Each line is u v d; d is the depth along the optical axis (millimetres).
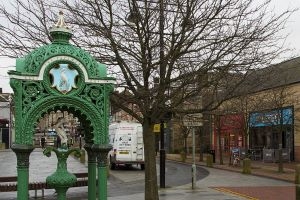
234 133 41062
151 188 9812
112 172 28984
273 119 31625
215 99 11070
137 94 9289
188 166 34125
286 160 33750
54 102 6195
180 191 17453
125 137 30641
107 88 6449
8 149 73250
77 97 6266
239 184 20328
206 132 43812
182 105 11844
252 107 29703
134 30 9289
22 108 6082
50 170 28906
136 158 30625
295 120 32000
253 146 38688
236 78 9953
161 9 9289
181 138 49781
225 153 46000
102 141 6418
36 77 6102
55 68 6207
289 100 30141
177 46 9117
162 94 9242
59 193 6477
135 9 9055
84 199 15695
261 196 16109
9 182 17188
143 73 9422
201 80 9203
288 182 21234
